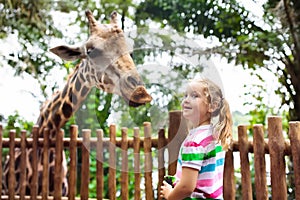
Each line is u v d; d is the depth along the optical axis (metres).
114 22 3.44
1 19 6.50
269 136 2.94
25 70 6.88
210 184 2.50
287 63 6.20
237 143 3.07
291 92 6.21
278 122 2.93
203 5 7.03
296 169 2.82
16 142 3.94
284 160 2.90
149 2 7.33
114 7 7.46
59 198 3.80
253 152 3.05
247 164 3.04
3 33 6.63
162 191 2.65
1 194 4.00
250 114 6.83
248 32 6.82
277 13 6.35
